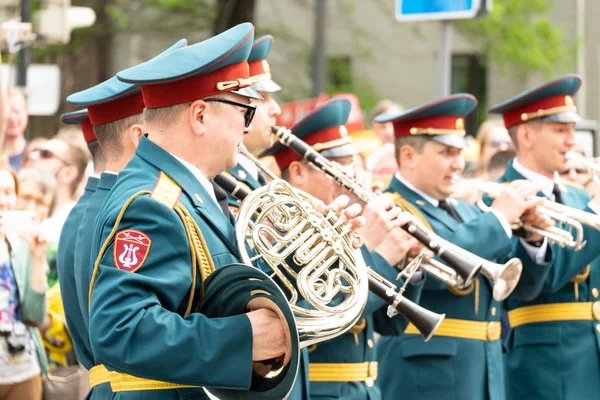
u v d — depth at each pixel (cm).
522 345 842
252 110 452
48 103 1266
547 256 784
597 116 2627
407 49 2922
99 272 413
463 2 1088
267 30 2773
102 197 543
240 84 442
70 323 557
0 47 1094
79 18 1323
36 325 734
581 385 824
